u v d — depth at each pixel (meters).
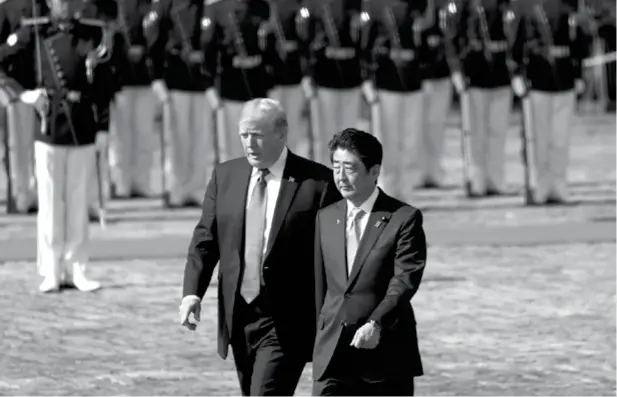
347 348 11.56
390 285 11.42
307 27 30.78
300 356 12.42
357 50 30.92
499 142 32.94
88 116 21.98
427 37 31.08
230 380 16.81
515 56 31.41
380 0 30.73
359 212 11.69
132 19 31.55
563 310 20.55
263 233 12.39
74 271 22.53
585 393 16.09
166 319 20.23
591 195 33.12
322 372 11.58
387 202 11.71
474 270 23.73
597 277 22.95
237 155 31.50
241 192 12.43
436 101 34.44
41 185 22.11
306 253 12.38
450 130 50.72
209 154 32.41
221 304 12.50
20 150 31.22
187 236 27.70
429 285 22.52
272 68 31.17
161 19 31.28
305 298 12.42
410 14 30.89
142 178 34.12
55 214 22.20
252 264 12.39
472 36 31.98
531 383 16.53
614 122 49.69
